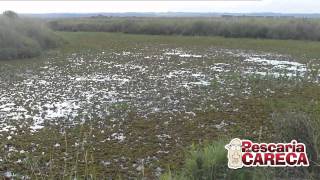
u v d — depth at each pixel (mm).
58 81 20922
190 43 41125
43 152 10922
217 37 47312
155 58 29656
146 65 26250
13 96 17562
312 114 13883
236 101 16484
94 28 59500
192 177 7184
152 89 18891
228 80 20859
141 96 17469
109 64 26672
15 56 29422
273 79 20969
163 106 15781
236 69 24469
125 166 9977
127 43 41062
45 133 12578
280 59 29172
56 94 17953
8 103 16359
